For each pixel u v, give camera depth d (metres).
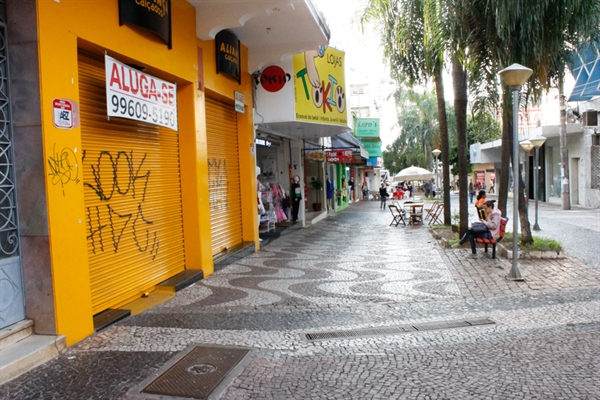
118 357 4.74
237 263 10.05
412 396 3.84
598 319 5.73
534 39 8.88
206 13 8.44
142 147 7.27
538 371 4.26
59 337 4.86
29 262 4.87
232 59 10.12
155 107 7.07
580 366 4.34
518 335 5.26
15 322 4.81
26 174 4.82
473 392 3.88
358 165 39.50
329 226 18.14
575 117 25.22
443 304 6.66
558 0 8.79
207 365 4.54
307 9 9.14
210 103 10.00
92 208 6.05
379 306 6.61
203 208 8.71
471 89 10.70
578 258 9.77
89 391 3.99
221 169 10.55
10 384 4.12
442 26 9.93
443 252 11.07
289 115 12.16
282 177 17.83
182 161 8.50
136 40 6.52
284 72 12.17
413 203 19.28
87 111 6.01
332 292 7.39
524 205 10.39
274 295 7.24
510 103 9.80
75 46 5.24
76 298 5.16
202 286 7.87
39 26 4.72
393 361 4.60
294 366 4.51
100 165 6.24
